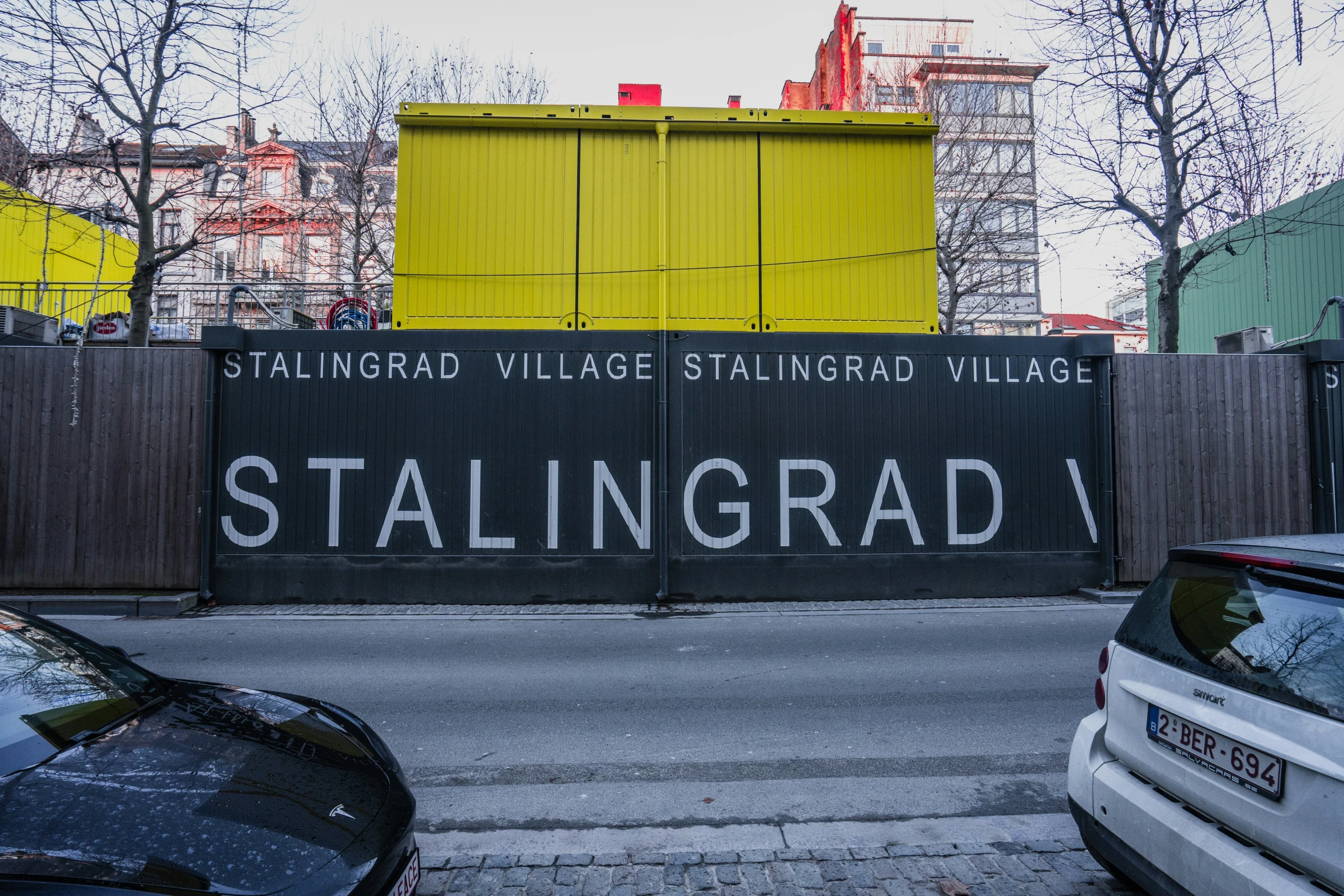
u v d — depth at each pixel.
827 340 9.94
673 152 10.90
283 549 9.47
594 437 9.77
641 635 7.90
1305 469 10.14
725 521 9.70
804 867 3.28
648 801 4.07
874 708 5.58
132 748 2.61
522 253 10.71
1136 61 13.26
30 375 9.45
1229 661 2.47
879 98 27.77
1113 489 9.95
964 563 9.80
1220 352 12.90
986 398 9.99
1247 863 2.19
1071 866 3.28
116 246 20.52
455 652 7.23
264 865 2.14
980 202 21.17
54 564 9.32
